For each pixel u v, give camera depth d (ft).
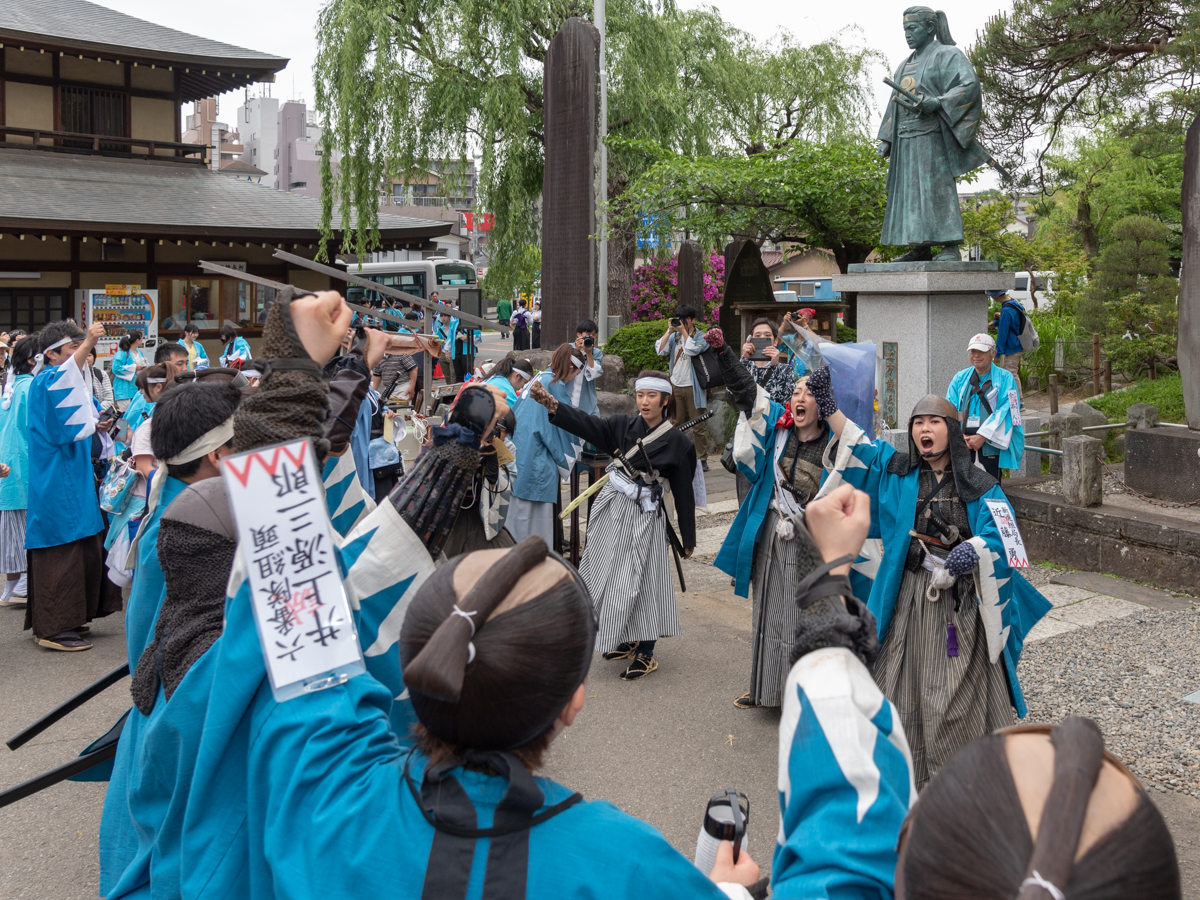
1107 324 52.85
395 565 6.21
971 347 22.35
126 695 16.71
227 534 6.39
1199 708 14.88
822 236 44.16
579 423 16.90
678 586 23.07
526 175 59.41
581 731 14.97
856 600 4.17
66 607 18.88
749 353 25.50
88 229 56.24
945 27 28.30
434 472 6.44
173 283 63.87
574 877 3.74
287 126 209.56
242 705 4.83
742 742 14.57
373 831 3.99
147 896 5.79
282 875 4.13
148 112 69.31
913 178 28.27
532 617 3.82
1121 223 53.67
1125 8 35.99
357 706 4.62
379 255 101.71
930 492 12.02
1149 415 26.37
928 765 11.71
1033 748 2.70
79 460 19.01
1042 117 39.93
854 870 3.44
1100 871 2.35
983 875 2.48
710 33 61.57
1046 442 30.07
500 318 91.76
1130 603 20.21
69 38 62.39
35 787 7.03
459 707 3.78
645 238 48.78
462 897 3.73
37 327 60.13
